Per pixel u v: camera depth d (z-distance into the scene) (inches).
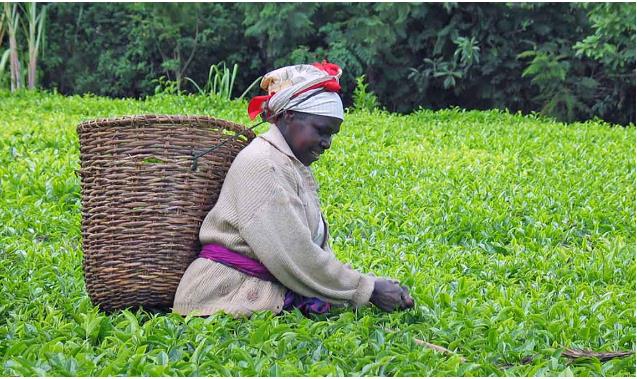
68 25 781.3
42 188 305.1
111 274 174.6
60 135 394.9
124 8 779.4
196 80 791.7
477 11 693.3
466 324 177.5
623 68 671.8
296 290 172.9
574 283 234.1
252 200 168.7
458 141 446.3
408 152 396.2
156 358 149.1
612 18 589.6
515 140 446.0
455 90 718.5
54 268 220.2
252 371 145.6
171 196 173.9
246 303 171.9
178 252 175.3
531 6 670.5
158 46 745.0
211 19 749.9
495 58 693.3
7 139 379.9
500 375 154.5
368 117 527.2
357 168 359.6
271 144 175.8
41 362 147.1
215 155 176.4
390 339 166.4
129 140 172.1
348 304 180.9
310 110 175.3
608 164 396.5
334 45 693.3
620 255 258.4
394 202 305.6
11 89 676.1
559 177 360.8
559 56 665.0
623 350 173.8
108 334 166.4
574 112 700.7
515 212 301.7
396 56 741.3
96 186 173.2
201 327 164.9
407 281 209.9
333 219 284.7
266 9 676.1
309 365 152.6
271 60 750.5
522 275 236.5
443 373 149.7
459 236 273.9
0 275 212.7
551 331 180.4
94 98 583.5
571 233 285.7
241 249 171.8
